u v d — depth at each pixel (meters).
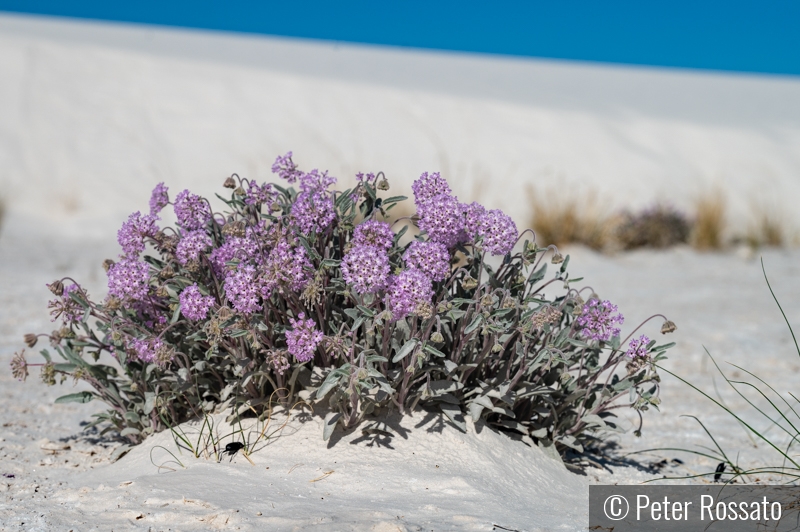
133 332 3.32
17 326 6.50
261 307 3.02
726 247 13.37
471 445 3.16
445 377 3.32
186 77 21.41
